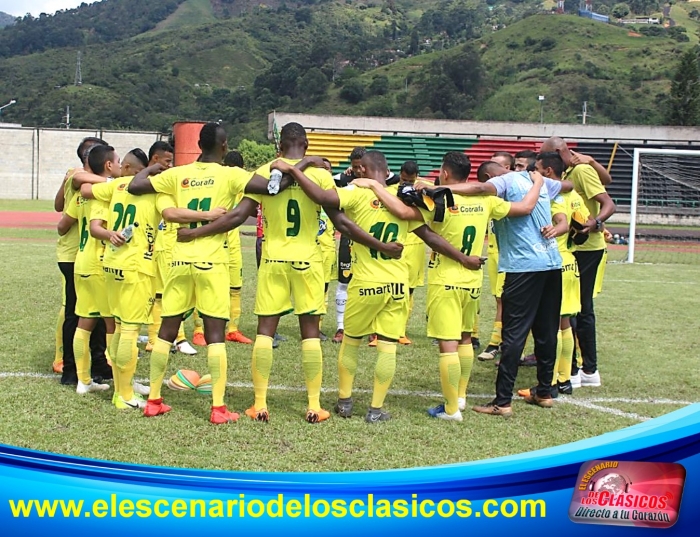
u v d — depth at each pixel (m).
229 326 7.66
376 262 5.08
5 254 14.41
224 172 5.11
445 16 130.00
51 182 41.84
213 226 4.96
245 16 154.12
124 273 5.13
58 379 5.95
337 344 7.80
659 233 24.94
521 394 6.02
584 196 6.41
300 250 5.08
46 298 9.62
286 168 4.86
